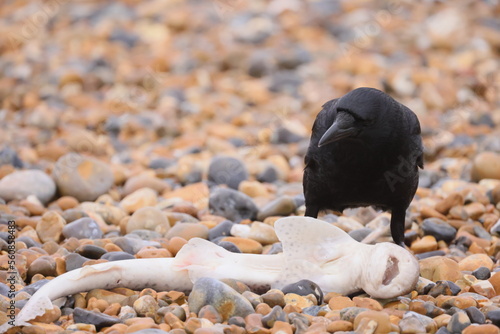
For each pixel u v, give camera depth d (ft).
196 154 76.43
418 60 110.32
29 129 84.07
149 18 131.34
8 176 59.47
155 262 39.40
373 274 36.99
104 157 76.84
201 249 40.22
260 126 86.84
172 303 37.93
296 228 39.52
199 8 134.10
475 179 65.16
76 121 87.10
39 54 113.70
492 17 128.98
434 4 132.46
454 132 82.74
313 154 44.21
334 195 45.32
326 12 129.29
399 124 42.09
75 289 37.83
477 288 39.70
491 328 33.47
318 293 38.47
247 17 126.31
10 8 135.64
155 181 64.03
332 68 107.86
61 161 61.00
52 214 49.93
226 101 95.45
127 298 37.68
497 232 52.29
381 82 98.78
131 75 102.27
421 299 38.22
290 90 100.22
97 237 49.55
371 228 53.01
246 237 49.39
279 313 34.83
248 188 62.85
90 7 135.85
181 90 99.19
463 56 109.50
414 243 50.42
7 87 96.68
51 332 33.78
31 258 43.37
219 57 111.04
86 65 108.17
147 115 88.53
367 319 33.53
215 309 35.32
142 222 51.42
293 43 117.91
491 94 96.22
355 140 41.81
